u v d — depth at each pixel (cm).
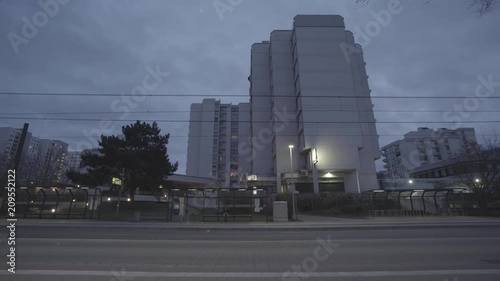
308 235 1282
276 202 2067
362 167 4434
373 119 4731
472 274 583
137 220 1938
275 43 5272
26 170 3944
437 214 2477
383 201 2523
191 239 1109
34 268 622
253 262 696
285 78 5056
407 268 635
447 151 7769
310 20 4741
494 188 2606
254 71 5788
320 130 4253
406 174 7831
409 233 1336
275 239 1120
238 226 1656
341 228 1592
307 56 4575
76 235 1212
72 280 534
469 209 2536
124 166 2719
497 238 1084
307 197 3144
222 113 9125
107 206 2959
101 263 675
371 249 869
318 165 4134
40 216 2045
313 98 4362
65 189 2152
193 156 8288
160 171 2811
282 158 4647
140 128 2928
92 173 2711
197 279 550
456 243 970
